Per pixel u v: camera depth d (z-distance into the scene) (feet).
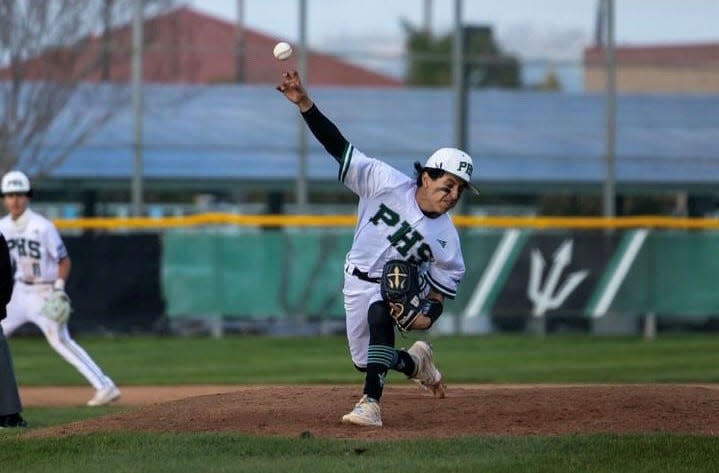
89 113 249.34
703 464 67.31
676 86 289.33
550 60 250.78
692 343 200.54
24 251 123.85
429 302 77.00
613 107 239.71
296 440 72.23
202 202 322.34
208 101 263.90
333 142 75.97
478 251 208.64
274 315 206.59
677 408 83.25
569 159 248.52
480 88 293.64
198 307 205.46
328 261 207.10
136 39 235.61
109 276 203.72
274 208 268.82
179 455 69.87
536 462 67.26
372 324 77.82
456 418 80.48
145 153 251.39
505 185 258.78
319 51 252.01
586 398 86.84
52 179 247.50
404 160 253.65
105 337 203.00
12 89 229.25
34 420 108.06
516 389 94.73
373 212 76.89
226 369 162.71
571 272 208.54
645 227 218.79
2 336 97.86
